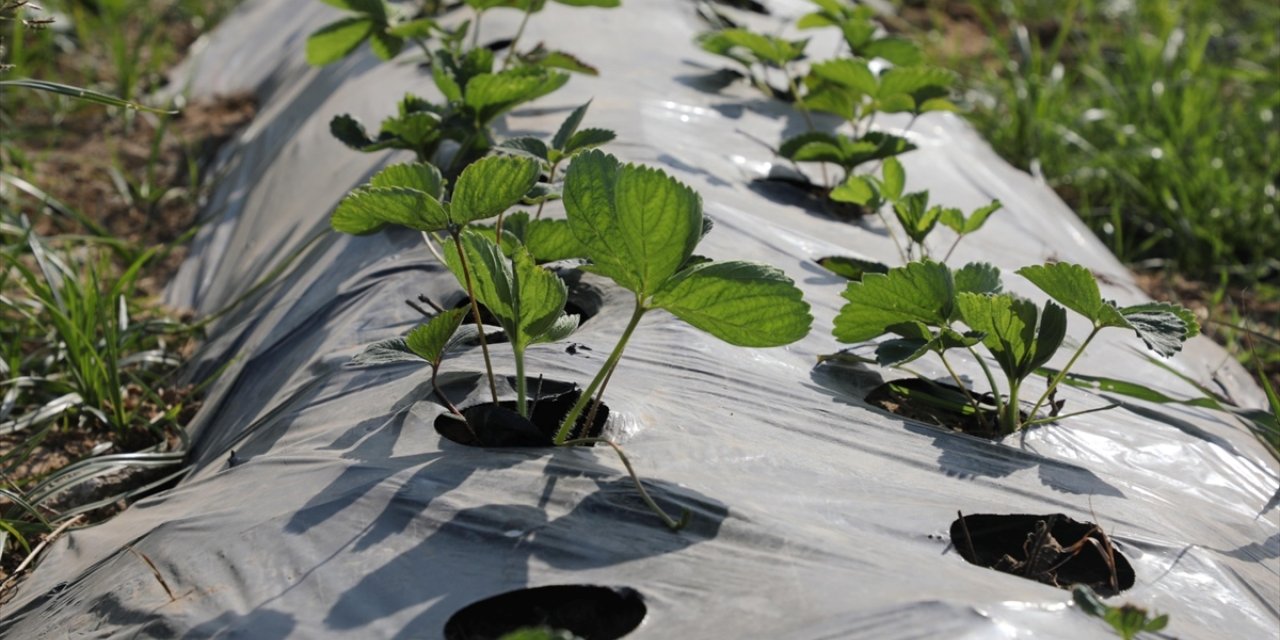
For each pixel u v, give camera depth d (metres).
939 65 2.90
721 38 1.76
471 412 1.03
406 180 1.08
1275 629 0.97
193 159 2.43
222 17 3.16
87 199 2.23
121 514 1.18
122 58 2.68
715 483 0.98
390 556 0.93
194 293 1.90
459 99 1.44
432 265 1.34
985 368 1.13
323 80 2.17
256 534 0.97
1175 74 2.67
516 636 0.78
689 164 1.53
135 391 1.54
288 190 1.85
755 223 1.42
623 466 0.99
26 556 1.23
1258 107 2.54
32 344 1.66
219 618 0.91
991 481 1.06
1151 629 0.83
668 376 1.12
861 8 1.89
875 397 1.17
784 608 0.87
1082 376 1.22
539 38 1.96
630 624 0.90
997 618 0.86
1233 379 1.52
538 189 1.19
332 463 1.03
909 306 1.11
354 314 1.31
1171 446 1.18
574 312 1.26
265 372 1.37
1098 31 3.20
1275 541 1.09
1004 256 1.57
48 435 1.46
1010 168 2.00
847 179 1.41
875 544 0.95
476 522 0.94
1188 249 2.16
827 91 1.68
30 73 2.72
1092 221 2.25
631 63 1.88
